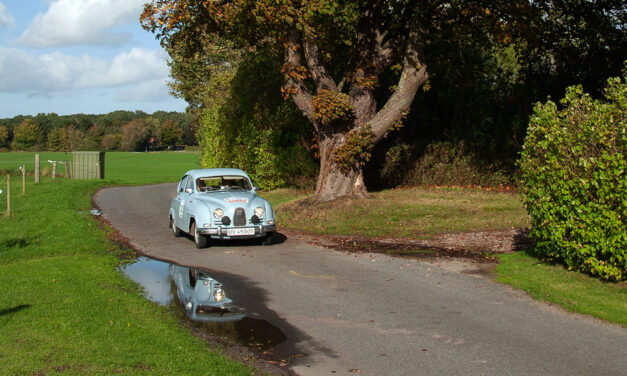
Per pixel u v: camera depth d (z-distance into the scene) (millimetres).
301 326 6516
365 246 12117
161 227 16219
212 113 30844
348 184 18188
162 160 102375
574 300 7160
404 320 6703
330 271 9656
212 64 40375
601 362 5215
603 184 7371
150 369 4832
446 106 23219
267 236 12523
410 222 14602
